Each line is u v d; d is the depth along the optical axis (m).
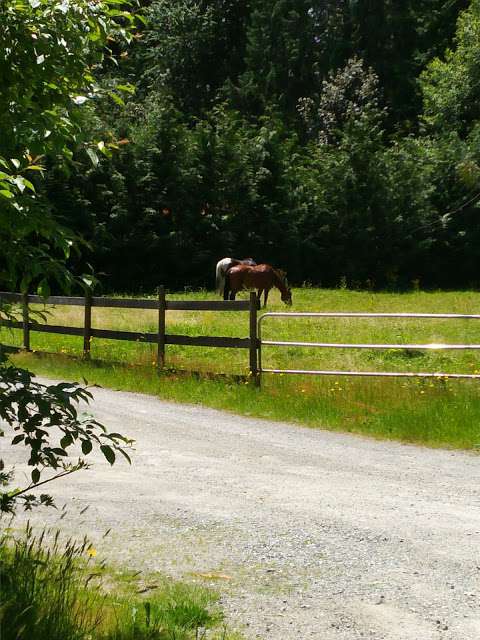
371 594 4.93
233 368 14.95
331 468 8.33
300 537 5.99
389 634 4.36
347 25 58.91
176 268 42.09
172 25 58.75
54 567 4.61
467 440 9.65
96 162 3.97
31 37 3.82
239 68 61.28
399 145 48.19
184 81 58.81
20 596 4.00
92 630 3.89
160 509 6.68
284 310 28.12
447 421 10.27
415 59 57.69
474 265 46.03
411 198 45.16
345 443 9.67
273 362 16.64
